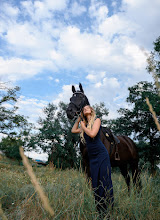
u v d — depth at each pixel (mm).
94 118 2695
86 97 4340
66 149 23609
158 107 15133
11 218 2133
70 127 25906
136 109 19359
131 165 4766
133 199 2477
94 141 2592
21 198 3014
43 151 23422
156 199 2746
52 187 2990
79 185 2988
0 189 3094
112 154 4031
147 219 2236
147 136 20000
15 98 14500
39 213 2234
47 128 25766
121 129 21203
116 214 2248
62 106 28953
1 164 11258
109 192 2334
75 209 2318
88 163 3529
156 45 15312
